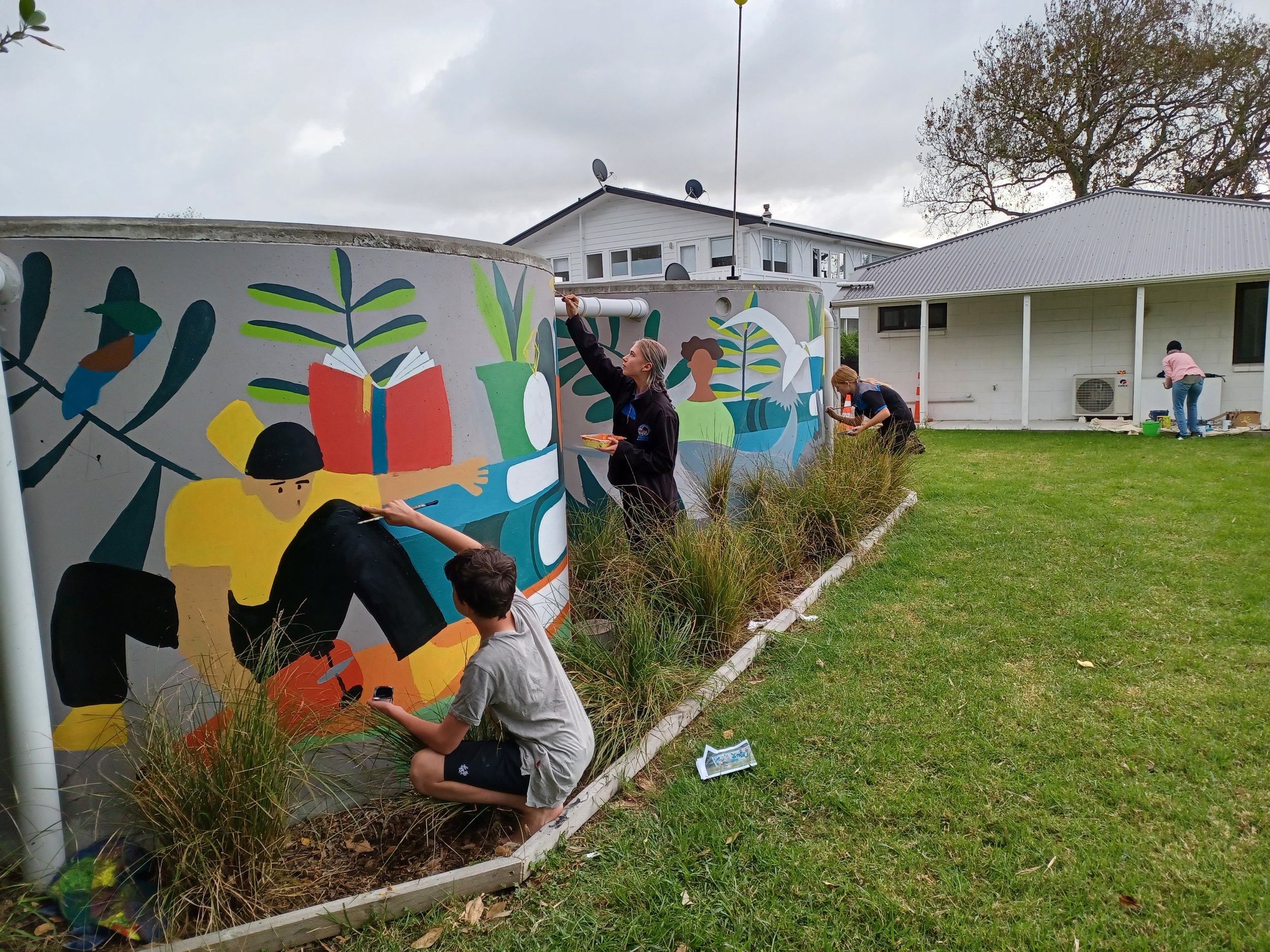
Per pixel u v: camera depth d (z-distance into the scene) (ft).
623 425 15.55
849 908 7.52
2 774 7.92
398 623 9.77
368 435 9.49
